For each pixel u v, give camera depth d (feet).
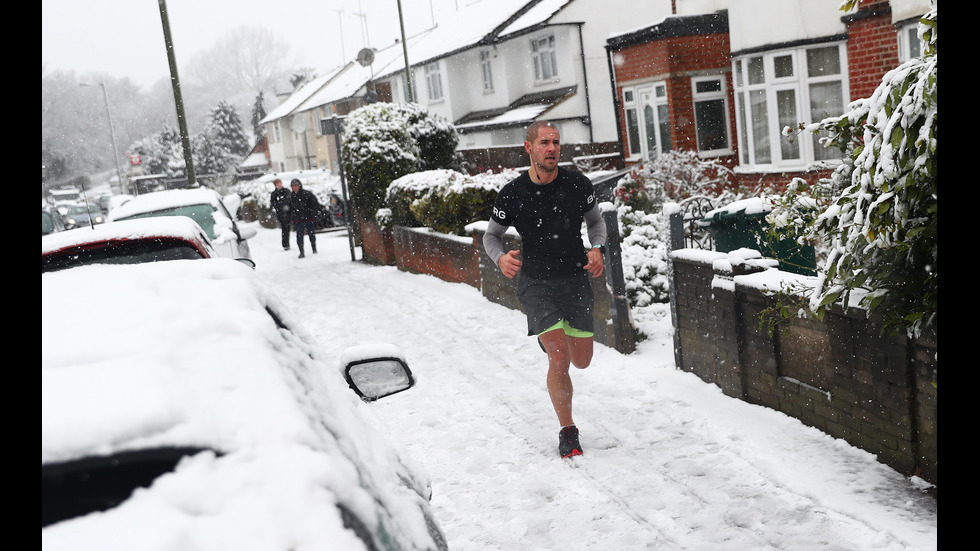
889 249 13.17
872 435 15.08
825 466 15.03
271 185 102.32
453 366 25.55
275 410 5.24
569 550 13.34
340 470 4.99
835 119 14.88
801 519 13.35
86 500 4.66
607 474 16.06
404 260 48.62
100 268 7.57
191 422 5.00
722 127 67.82
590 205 17.58
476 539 14.01
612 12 102.06
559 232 17.20
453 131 58.13
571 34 101.35
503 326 30.40
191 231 19.35
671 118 66.64
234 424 5.07
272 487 4.62
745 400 19.12
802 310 16.42
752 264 18.79
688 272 20.99
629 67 71.77
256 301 7.04
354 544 4.44
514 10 117.50
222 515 4.41
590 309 17.85
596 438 18.06
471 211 40.70
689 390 20.34
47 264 17.67
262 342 6.12
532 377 23.49
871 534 12.57
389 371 10.35
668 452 16.76
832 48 48.98
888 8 44.91
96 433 4.85
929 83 11.35
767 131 53.83
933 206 12.17
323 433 5.40
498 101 119.44
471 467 17.22
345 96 164.45
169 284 6.98
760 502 14.11
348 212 57.16
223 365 5.63
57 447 4.77
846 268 13.61
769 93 52.21
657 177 44.16
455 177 42.11
